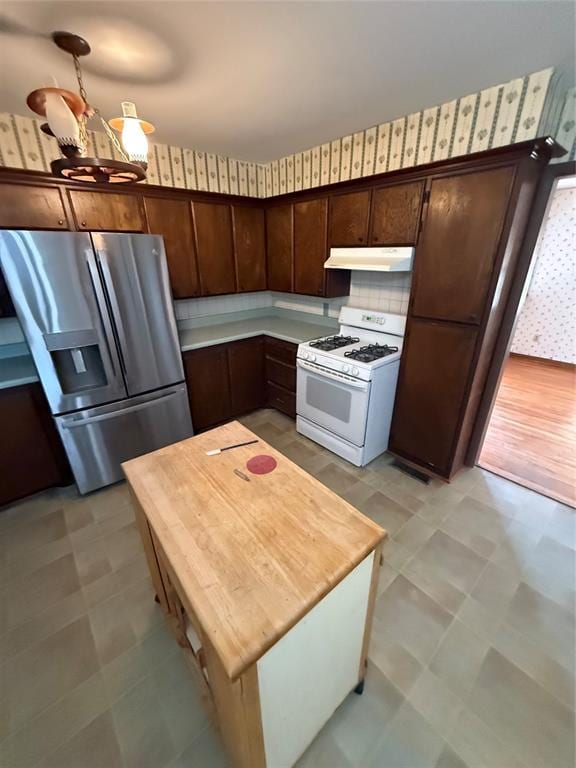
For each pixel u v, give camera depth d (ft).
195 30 4.29
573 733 3.93
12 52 4.66
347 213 8.50
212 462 4.60
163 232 9.12
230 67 5.19
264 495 3.95
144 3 3.77
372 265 7.98
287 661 2.81
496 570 5.97
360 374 7.86
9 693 4.36
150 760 3.77
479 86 5.92
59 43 4.39
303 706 3.33
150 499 3.89
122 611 5.35
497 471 8.63
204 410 10.50
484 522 7.04
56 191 7.31
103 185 7.87
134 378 8.18
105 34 4.33
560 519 7.13
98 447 7.96
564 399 12.68
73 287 6.81
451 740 3.88
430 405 8.04
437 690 4.33
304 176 9.93
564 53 4.90
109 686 4.41
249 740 2.81
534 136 5.74
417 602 5.42
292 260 10.55
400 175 7.15
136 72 5.26
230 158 10.32
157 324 8.29
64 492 8.11
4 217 6.88
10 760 3.79
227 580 2.89
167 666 4.62
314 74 5.45
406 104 6.62
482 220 6.19
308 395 9.67
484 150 5.91
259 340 11.36
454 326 7.13
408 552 6.33
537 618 5.19
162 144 8.95
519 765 3.68
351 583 3.20
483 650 4.76
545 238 15.57
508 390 13.48
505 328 7.36
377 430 8.76
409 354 8.09
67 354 7.34
